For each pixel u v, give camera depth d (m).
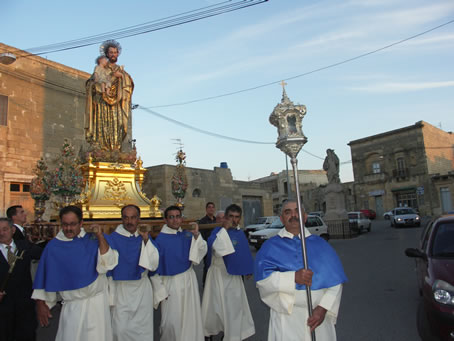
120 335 4.11
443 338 4.32
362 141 44.41
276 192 53.03
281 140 3.25
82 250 3.73
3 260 4.54
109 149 6.65
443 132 44.06
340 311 6.52
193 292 4.77
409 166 40.44
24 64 15.34
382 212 42.56
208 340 5.21
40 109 15.77
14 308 4.54
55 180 5.78
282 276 2.99
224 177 24.53
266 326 5.88
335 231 20.84
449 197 37.50
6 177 14.35
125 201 5.99
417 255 5.68
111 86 6.70
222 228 5.09
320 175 55.06
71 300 3.66
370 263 11.51
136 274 4.20
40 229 5.33
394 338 5.12
